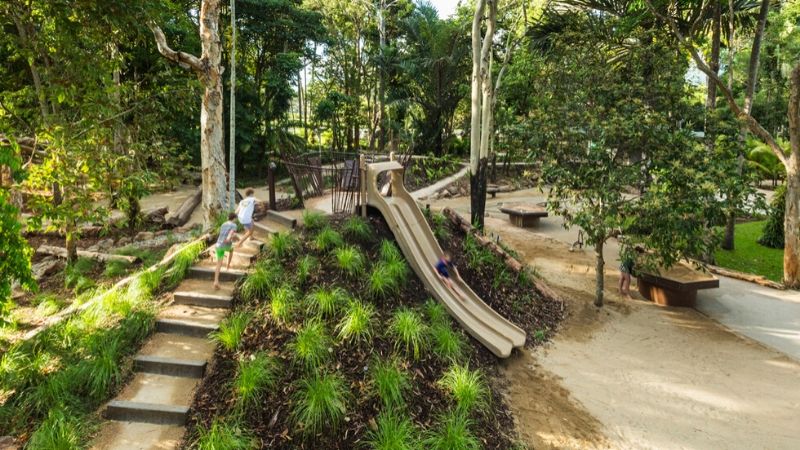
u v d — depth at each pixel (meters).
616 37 12.40
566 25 14.15
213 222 10.64
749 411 6.10
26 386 5.20
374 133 31.17
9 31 9.95
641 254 9.23
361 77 32.94
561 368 7.05
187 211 15.16
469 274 9.09
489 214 17.80
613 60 11.20
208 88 10.56
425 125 29.03
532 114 9.43
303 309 6.19
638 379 6.82
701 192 7.71
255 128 25.86
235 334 5.79
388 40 31.77
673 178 7.89
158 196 19.22
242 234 8.37
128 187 9.55
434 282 7.75
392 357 5.79
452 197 21.14
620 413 6.00
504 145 10.49
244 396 4.96
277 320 6.02
